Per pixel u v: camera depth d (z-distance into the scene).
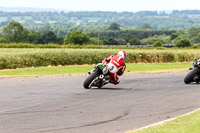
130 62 147.38
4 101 39.25
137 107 37.44
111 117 32.28
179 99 43.44
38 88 51.75
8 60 105.00
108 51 138.38
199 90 52.00
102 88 52.91
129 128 28.33
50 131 27.02
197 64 58.31
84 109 35.59
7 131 26.77
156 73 86.19
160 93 48.56
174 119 30.86
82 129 27.78
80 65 122.19
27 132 26.61
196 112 34.16
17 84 57.31
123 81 65.06
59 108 35.75
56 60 120.00
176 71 93.88
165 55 154.25
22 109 34.84
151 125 28.69
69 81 63.16
